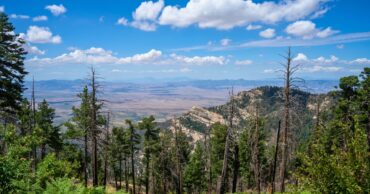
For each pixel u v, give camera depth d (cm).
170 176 5925
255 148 3828
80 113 3925
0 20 3303
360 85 3541
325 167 1161
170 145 5509
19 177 1214
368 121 3362
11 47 3378
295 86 2598
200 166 5956
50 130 4512
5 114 3500
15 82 3403
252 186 5528
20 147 1258
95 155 3347
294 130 2706
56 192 1600
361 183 1123
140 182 6556
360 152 1142
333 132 3139
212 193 6397
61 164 2055
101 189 1850
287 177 4072
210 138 5425
